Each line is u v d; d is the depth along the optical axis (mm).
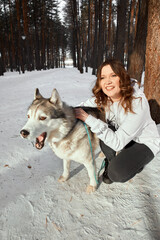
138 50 4578
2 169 2473
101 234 1515
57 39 38906
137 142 1779
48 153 2947
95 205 1839
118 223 1612
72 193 2023
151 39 3021
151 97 3338
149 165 2441
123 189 2047
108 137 1619
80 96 6957
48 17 29531
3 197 1956
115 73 1553
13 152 2941
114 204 1837
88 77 13539
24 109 5629
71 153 1878
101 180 2244
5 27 29000
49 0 29078
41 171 2449
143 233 1501
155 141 1699
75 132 1824
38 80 12039
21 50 22031
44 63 29625
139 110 1600
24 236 1521
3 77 18750
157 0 2740
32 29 30188
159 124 3379
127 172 1738
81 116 1751
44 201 1904
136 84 1766
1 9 27281
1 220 1672
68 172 2221
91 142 1976
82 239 1477
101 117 2303
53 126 1788
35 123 1682
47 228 1591
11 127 4125
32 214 1739
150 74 3221
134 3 18906
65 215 1723
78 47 16562
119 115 1812
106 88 1674
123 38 8375
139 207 1774
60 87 9148
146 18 4184
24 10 21703
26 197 1959
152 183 2094
